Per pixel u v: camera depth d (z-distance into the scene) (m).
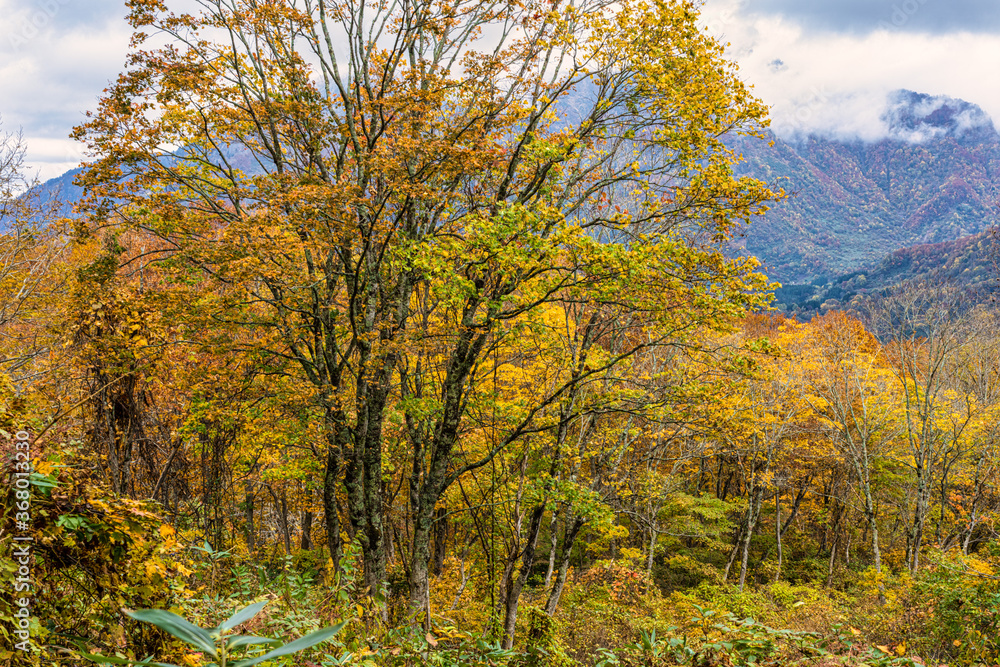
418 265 9.08
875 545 20.48
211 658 2.89
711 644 4.31
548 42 10.15
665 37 9.62
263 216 9.23
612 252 8.31
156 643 2.72
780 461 23.50
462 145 9.12
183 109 10.42
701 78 9.47
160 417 8.97
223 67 10.54
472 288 9.00
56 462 2.70
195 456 9.91
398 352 10.42
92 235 9.96
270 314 10.93
